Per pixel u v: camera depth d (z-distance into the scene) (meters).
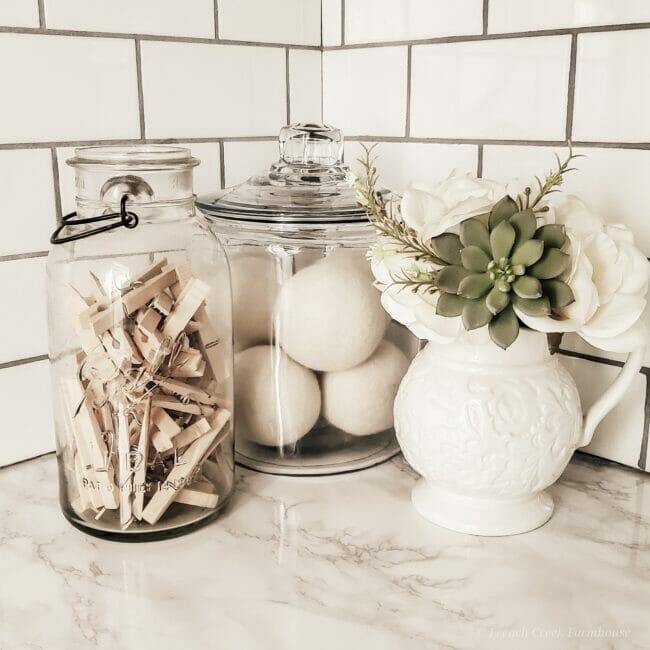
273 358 0.68
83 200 0.60
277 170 0.71
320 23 0.93
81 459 0.59
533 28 0.72
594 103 0.69
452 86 0.80
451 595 0.54
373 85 0.88
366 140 0.90
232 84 0.85
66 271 0.60
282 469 0.71
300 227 0.64
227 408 0.64
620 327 0.56
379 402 0.70
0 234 0.70
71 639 0.49
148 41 0.77
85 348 0.58
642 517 0.64
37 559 0.58
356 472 0.72
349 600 0.53
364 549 0.59
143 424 0.57
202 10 0.81
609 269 0.55
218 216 0.67
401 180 0.88
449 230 0.58
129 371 0.57
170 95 0.80
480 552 0.59
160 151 0.60
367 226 0.65
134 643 0.49
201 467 0.62
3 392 0.72
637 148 0.67
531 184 0.60
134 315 0.58
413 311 0.58
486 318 0.53
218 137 0.84
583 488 0.69
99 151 0.60
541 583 0.55
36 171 0.71
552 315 0.55
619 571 0.56
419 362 0.64
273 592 0.54
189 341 0.61
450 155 0.82
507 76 0.75
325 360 0.67
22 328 0.72
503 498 0.61
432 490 0.65
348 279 0.66
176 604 0.52
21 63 0.69
